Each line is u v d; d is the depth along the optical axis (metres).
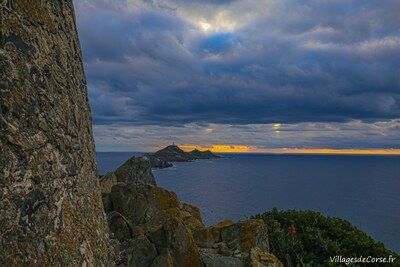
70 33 6.25
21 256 4.29
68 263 4.89
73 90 5.99
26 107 4.70
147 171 16.28
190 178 140.50
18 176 4.43
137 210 11.70
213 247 10.81
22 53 4.80
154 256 9.07
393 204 92.56
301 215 14.15
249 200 88.25
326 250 11.77
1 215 4.16
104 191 13.46
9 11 4.73
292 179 174.25
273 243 12.34
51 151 5.05
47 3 5.59
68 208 5.23
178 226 9.31
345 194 114.69
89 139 6.54
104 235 6.24
